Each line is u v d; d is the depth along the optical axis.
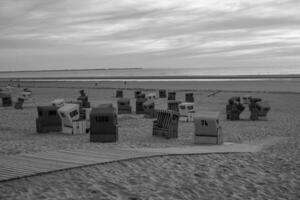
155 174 11.23
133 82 109.12
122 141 19.41
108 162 11.83
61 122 23.47
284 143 18.91
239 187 10.89
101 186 9.74
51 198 8.63
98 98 57.41
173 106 34.28
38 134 22.70
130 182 10.30
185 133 23.27
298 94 58.91
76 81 126.81
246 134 22.98
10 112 37.34
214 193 10.20
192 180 11.06
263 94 59.66
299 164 13.87
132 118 32.12
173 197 9.53
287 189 11.12
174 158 13.28
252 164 13.52
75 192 9.15
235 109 31.59
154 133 21.55
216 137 18.39
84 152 13.40
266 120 31.03
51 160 11.79
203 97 56.62
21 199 8.46
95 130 18.92
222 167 12.75
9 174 9.92
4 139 20.20
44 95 64.19
